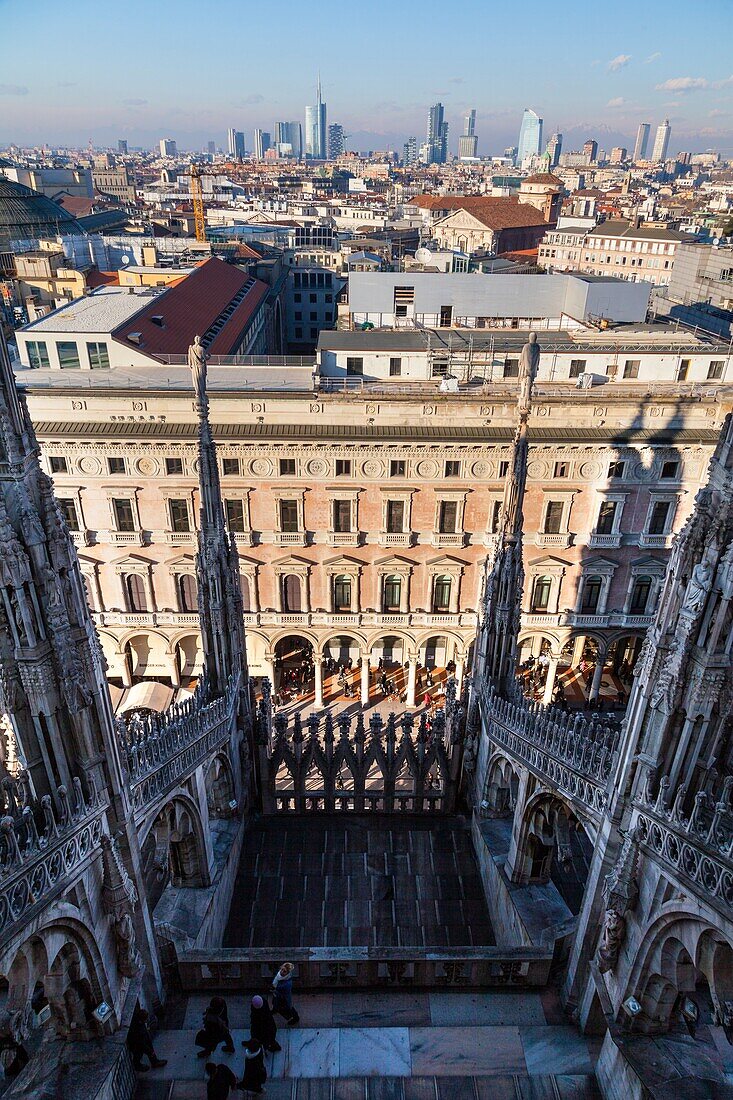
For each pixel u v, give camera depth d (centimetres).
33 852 1186
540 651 4666
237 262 10450
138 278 7962
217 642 2369
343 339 4938
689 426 4003
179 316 5931
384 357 4675
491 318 5684
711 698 1266
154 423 3994
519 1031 1608
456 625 4428
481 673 2480
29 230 12138
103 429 3934
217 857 2269
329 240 13538
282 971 1562
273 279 10450
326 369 4712
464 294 5631
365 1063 1512
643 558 4250
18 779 1307
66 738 1333
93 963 1366
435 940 2194
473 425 4031
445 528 4241
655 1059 1362
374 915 2267
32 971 1221
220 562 2317
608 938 1440
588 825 1650
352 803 2745
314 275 11331
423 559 4272
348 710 4438
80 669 1321
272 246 12556
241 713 2555
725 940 1167
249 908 2292
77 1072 1342
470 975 1725
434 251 8631
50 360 4634
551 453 4012
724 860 1159
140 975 1522
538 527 4231
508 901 2067
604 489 4078
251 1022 1491
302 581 4331
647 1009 1422
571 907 2075
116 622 4378
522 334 5228
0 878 1106
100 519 4144
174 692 4300
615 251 13575
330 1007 1656
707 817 1223
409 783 2869
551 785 1820
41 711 1277
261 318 8569
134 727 1825
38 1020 1543
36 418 3969
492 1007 1672
